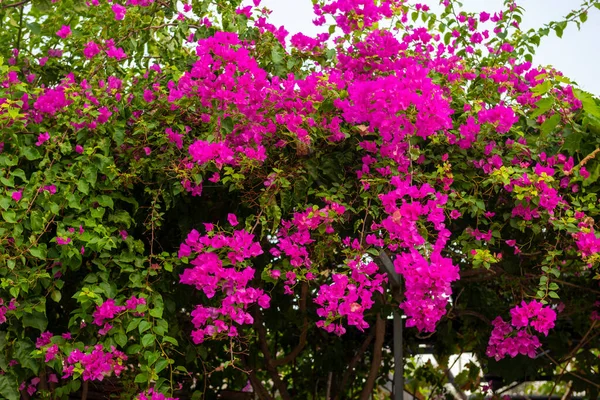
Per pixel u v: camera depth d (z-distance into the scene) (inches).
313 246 114.8
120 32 129.2
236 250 103.3
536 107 118.3
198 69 104.0
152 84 120.5
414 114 101.4
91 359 101.5
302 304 153.9
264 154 106.3
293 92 108.0
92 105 111.7
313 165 110.1
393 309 135.9
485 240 115.3
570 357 163.5
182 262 116.9
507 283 147.6
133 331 110.0
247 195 115.2
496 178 106.4
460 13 141.0
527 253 115.7
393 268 124.4
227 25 125.4
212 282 102.8
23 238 104.7
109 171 109.2
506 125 107.9
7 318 103.8
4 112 105.3
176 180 112.7
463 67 125.7
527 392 245.4
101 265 107.9
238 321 104.0
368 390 165.5
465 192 111.7
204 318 106.3
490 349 118.5
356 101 99.8
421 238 97.3
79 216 108.1
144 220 117.1
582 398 185.3
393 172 106.2
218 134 104.5
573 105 116.2
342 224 110.3
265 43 120.7
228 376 171.5
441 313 94.1
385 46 113.9
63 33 125.6
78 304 116.2
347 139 113.7
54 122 113.3
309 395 194.5
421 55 126.4
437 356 193.2
